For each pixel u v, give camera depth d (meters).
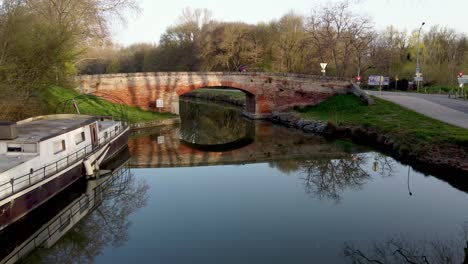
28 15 24.52
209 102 66.25
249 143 31.33
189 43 76.38
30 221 14.10
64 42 27.53
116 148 25.14
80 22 34.69
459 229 13.04
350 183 19.44
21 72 24.69
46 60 25.72
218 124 42.47
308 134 34.03
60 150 17.53
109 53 72.19
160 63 78.81
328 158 25.50
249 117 44.31
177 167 23.38
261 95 42.41
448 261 10.59
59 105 31.19
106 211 16.25
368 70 60.00
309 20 56.28
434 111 30.47
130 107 39.00
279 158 25.94
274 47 64.62
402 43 70.88
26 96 24.81
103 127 24.94
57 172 16.08
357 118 32.69
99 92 38.06
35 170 14.79
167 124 38.66
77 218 15.62
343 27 50.84
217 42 66.69
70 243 13.42
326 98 41.91
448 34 68.94
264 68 66.25
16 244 13.20
